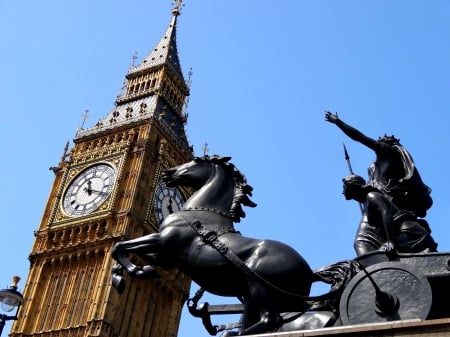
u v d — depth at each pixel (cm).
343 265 1110
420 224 1261
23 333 7056
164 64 9225
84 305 7012
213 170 1258
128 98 8988
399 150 1331
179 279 7900
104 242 7338
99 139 8500
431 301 992
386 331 876
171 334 7550
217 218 1170
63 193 8094
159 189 7931
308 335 912
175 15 10238
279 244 1098
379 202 1208
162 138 8412
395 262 1041
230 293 1101
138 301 7281
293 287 1072
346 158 1484
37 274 7538
